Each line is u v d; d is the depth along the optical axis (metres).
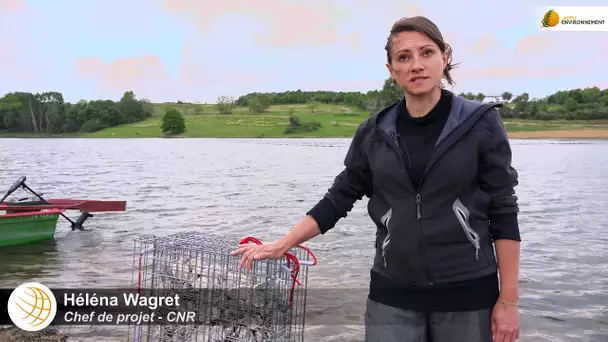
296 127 160.38
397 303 2.99
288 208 17.42
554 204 18.38
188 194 21.64
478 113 2.84
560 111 156.75
